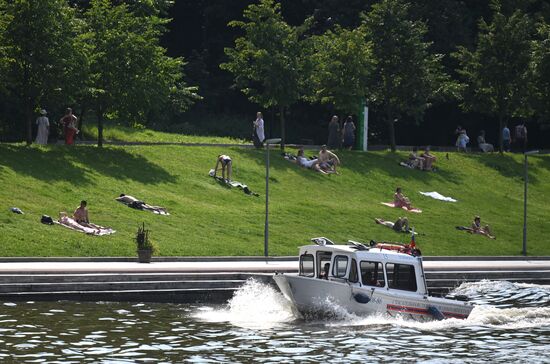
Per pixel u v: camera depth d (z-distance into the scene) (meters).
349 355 57.25
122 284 75.75
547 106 177.88
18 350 54.94
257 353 56.88
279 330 64.50
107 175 118.00
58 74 121.38
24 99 122.69
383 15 166.25
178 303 76.00
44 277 74.31
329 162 144.00
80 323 64.06
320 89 158.75
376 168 149.62
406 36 165.88
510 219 139.75
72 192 108.69
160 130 179.25
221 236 104.62
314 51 171.00
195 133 184.50
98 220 101.25
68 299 73.62
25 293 72.44
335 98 159.38
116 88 129.75
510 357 58.38
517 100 174.00
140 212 107.50
